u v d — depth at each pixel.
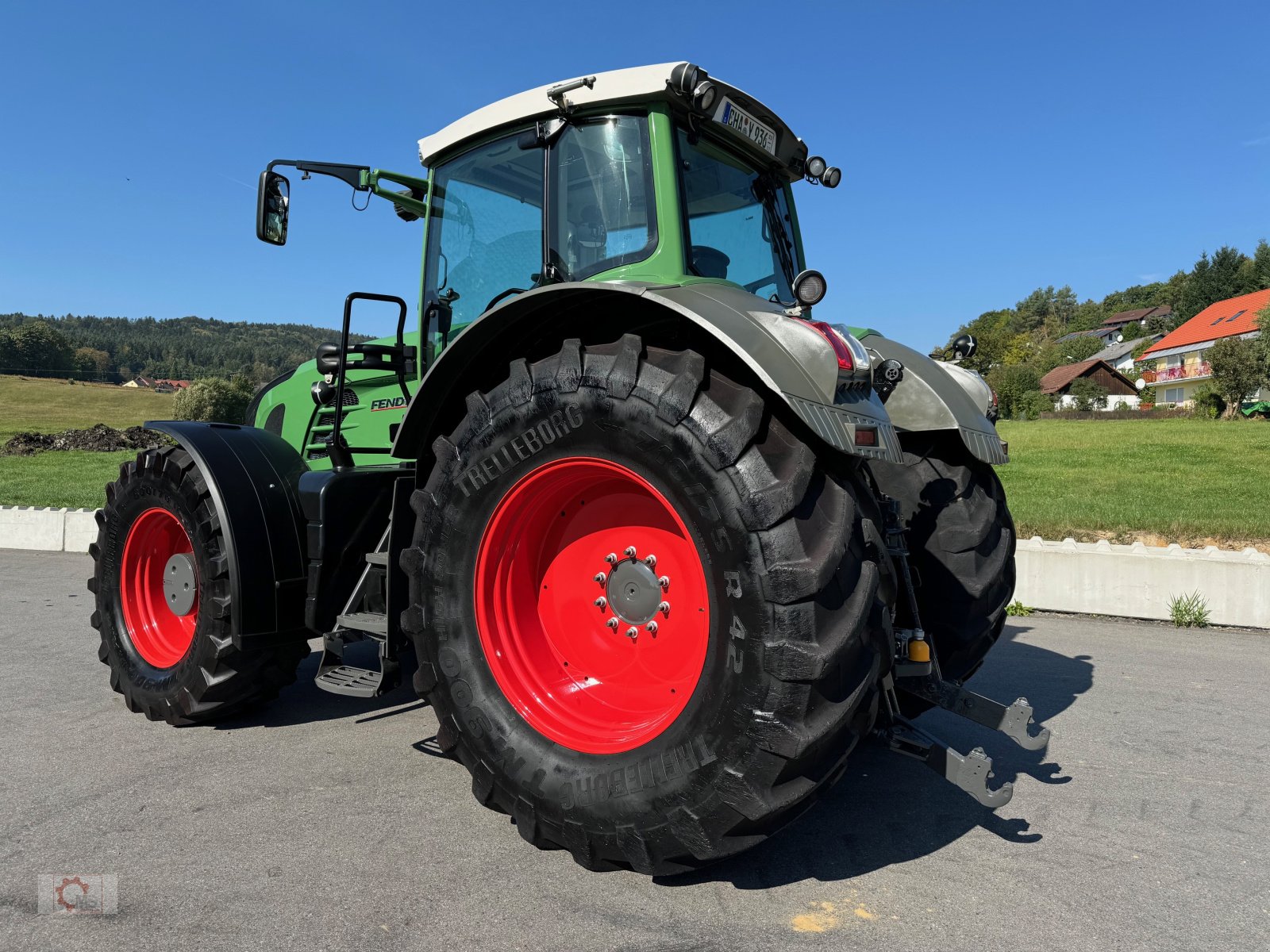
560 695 2.48
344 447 3.46
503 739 2.38
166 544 3.90
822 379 2.10
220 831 2.54
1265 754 3.21
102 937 1.98
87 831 2.55
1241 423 27.61
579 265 2.89
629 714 2.40
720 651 2.01
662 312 2.40
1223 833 2.55
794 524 1.98
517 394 2.42
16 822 2.62
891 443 2.20
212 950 1.92
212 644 3.36
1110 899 2.15
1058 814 2.69
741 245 3.17
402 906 2.10
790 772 1.96
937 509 3.03
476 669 2.47
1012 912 2.09
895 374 2.69
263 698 3.60
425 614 2.56
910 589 2.57
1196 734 3.45
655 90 2.70
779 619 1.93
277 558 3.42
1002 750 3.27
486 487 2.47
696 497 2.07
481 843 2.45
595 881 2.23
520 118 3.04
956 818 2.66
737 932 1.99
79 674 4.48
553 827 2.26
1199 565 5.54
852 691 1.98
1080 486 11.52
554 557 2.64
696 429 2.08
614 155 2.83
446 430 2.80
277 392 4.76
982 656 3.21
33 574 8.42
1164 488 11.01
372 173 4.02
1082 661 4.62
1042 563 6.01
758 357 2.06
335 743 3.37
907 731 2.39
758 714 1.92
